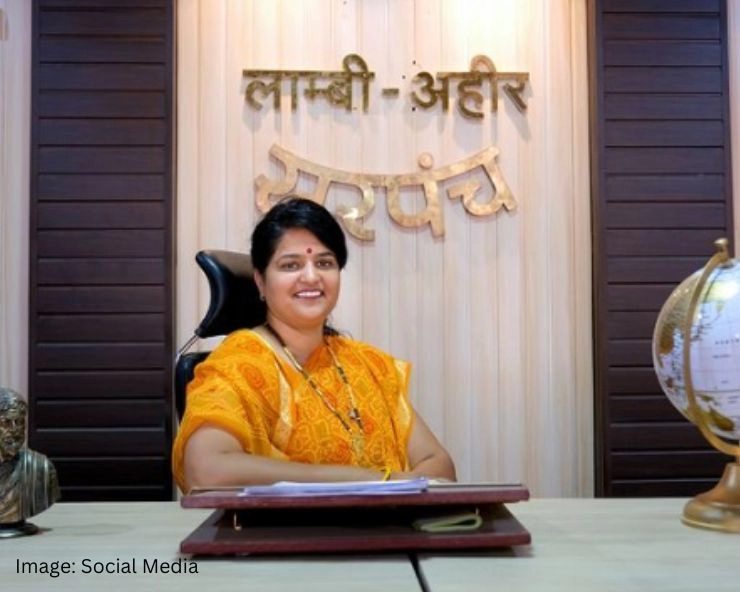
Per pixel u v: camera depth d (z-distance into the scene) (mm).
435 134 2789
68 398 2646
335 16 2791
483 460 2768
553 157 2805
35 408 2633
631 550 1083
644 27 2740
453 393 2770
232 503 1040
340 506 1083
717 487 1261
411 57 2801
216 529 1098
